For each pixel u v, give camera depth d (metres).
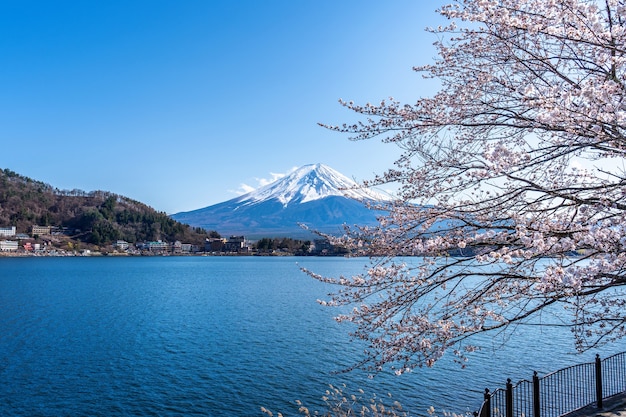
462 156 5.40
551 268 4.08
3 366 23.39
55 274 107.56
